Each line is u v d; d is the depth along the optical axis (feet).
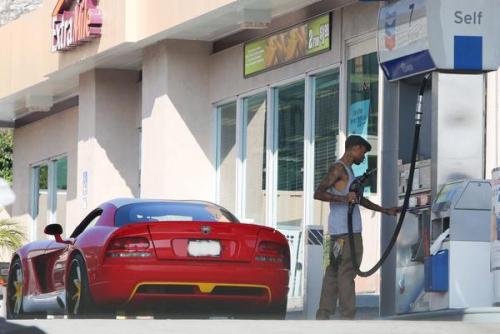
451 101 78.54
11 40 181.37
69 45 154.40
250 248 81.66
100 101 160.97
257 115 136.15
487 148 94.48
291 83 128.67
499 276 72.08
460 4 77.46
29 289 96.17
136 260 79.66
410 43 79.82
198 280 80.23
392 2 82.74
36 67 170.91
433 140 78.43
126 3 140.36
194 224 80.89
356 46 115.85
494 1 77.82
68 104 186.60
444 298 75.82
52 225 92.22
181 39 143.13
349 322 68.33
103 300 80.69
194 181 143.84
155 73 145.89
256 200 136.05
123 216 84.28
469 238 75.31
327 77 121.49
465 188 75.31
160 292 80.12
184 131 143.54
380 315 84.43
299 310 110.01
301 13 124.67
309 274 92.43
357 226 83.97
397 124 84.17
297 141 127.44
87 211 162.09
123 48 144.46
